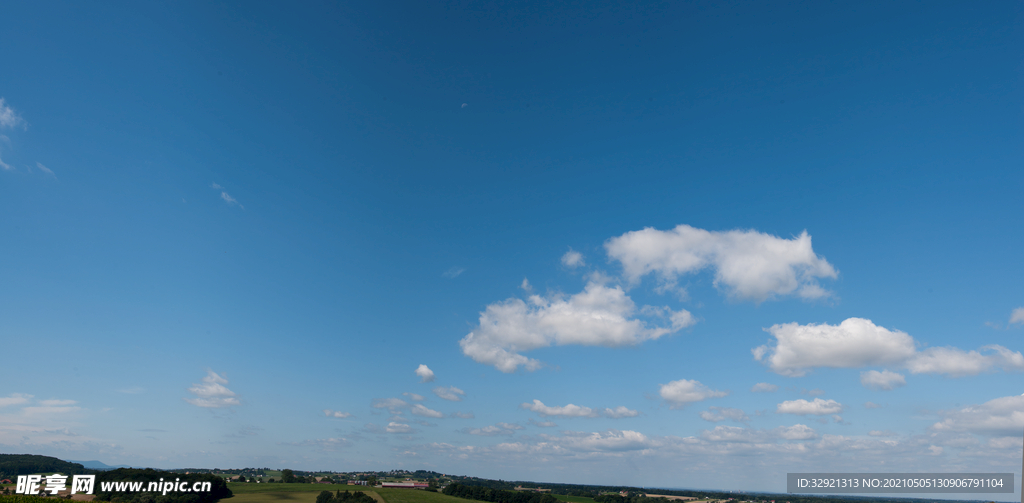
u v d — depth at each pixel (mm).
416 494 154125
